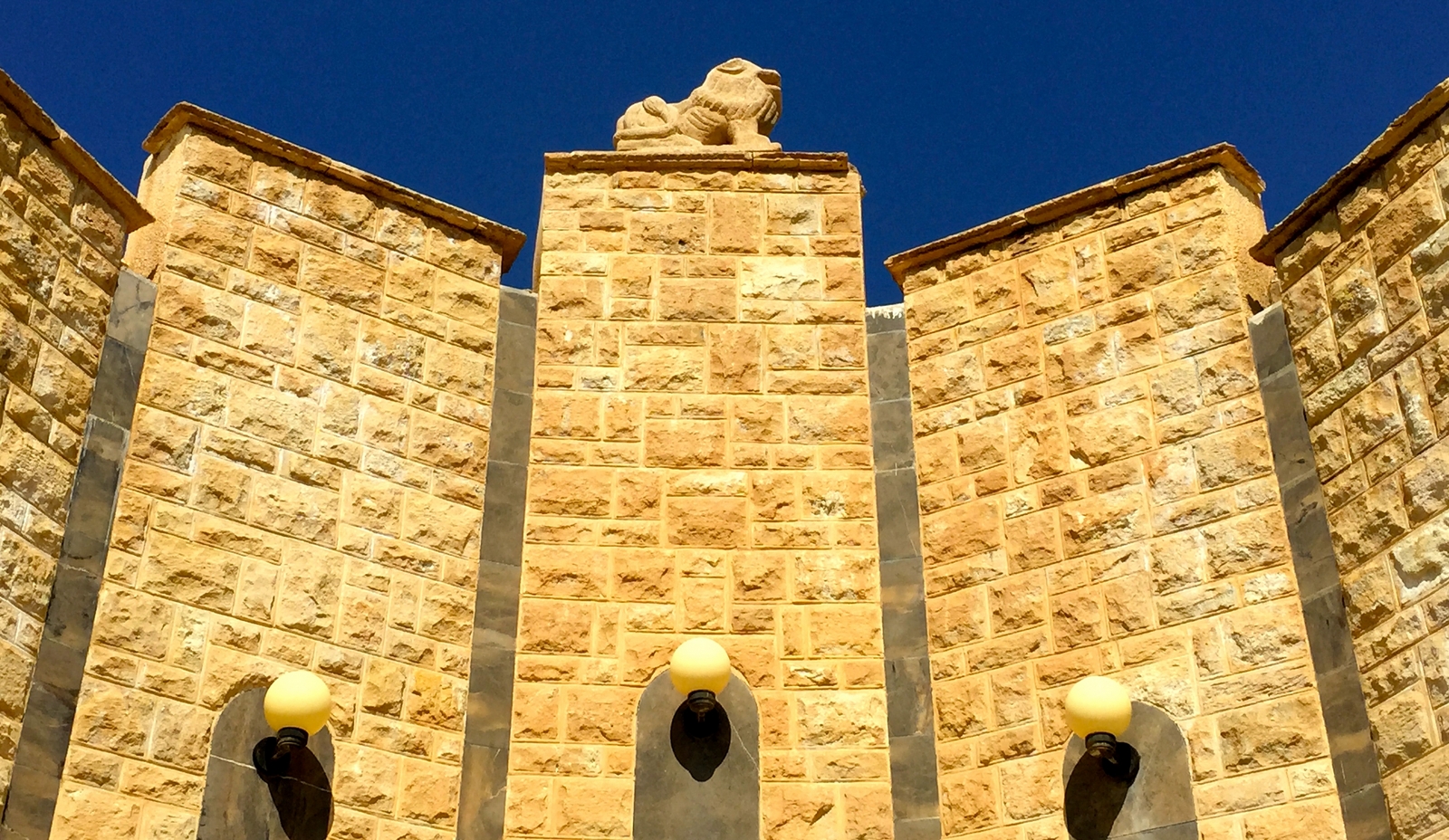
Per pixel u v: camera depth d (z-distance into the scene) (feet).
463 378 50.39
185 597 43.78
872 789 45.21
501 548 48.14
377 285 50.60
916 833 44.70
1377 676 42.11
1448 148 45.14
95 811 40.34
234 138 50.83
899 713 46.34
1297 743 42.47
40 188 45.55
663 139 56.49
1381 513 43.45
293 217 50.39
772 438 50.37
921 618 47.62
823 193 54.60
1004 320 51.19
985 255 52.44
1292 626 43.93
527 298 52.49
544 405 50.60
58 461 43.50
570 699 46.03
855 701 46.44
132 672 42.27
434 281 51.49
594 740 45.50
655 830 44.37
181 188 49.34
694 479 49.60
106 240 47.03
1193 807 42.68
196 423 46.16
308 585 45.42
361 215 51.42
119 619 42.68
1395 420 44.06
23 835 39.19
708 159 54.85
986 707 45.75
